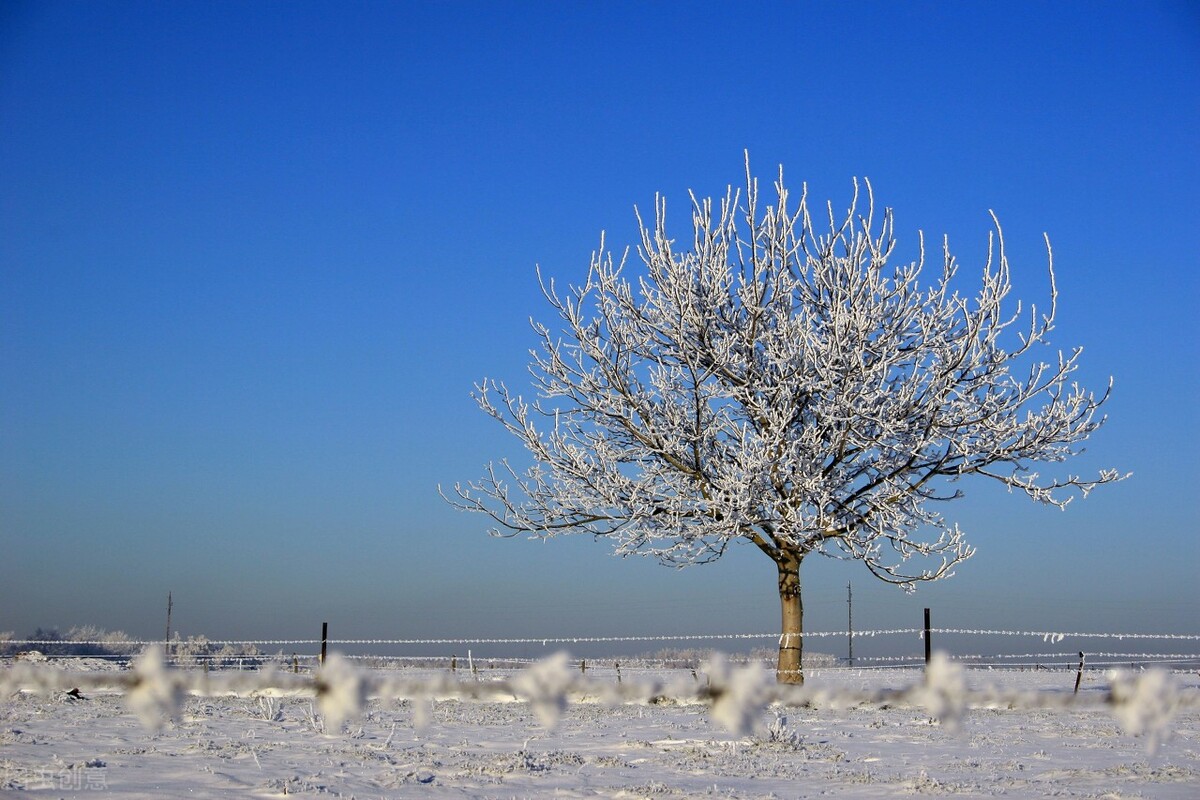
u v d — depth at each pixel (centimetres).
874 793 953
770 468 2214
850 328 2291
